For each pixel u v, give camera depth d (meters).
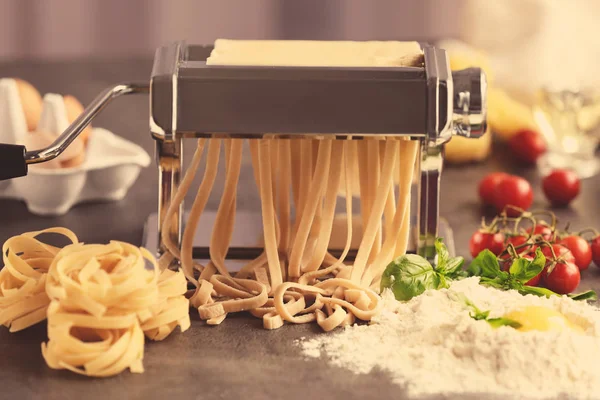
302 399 1.13
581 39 2.40
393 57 1.41
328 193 1.39
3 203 1.80
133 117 2.28
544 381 1.16
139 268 1.21
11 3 3.21
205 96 1.31
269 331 1.30
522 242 1.54
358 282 1.38
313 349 1.25
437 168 1.39
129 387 1.15
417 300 1.32
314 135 1.32
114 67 2.60
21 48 3.25
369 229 1.39
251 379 1.17
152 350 1.24
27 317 1.27
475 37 2.45
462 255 1.62
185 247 1.41
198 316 1.33
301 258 1.42
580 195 1.96
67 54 3.27
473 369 1.18
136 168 1.83
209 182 1.41
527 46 2.41
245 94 1.31
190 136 1.32
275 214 1.48
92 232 1.68
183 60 1.37
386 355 1.22
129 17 3.27
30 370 1.19
